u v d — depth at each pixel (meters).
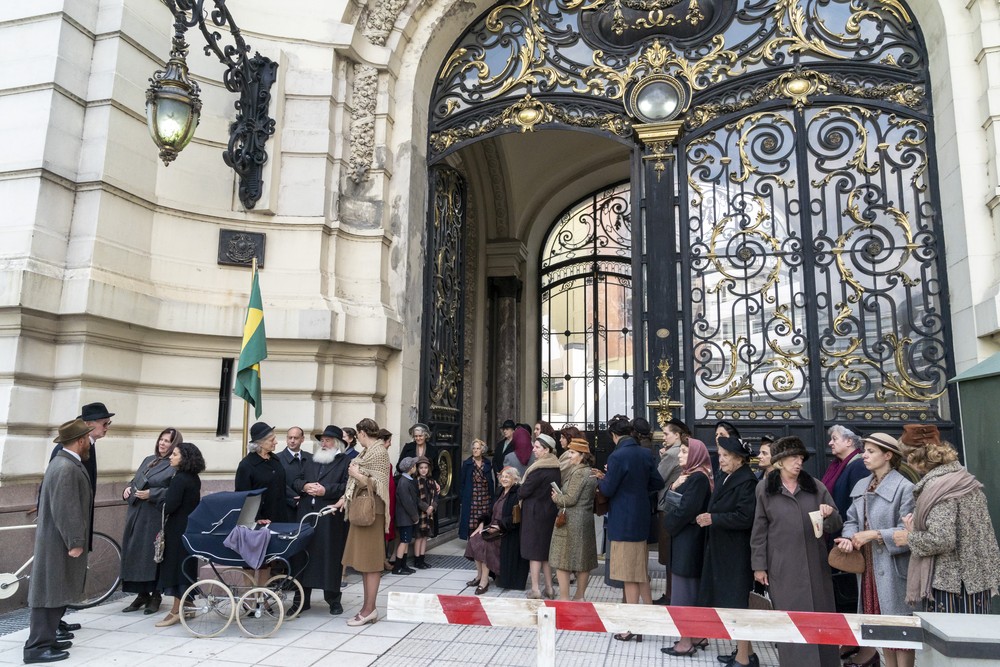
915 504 3.76
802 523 4.10
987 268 6.61
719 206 7.81
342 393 7.91
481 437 13.22
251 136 7.75
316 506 5.86
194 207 7.56
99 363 6.50
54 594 4.45
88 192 6.66
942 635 2.68
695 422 7.46
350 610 5.88
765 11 7.99
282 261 7.83
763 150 7.80
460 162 11.85
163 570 5.41
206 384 7.41
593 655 4.79
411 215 8.57
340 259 8.09
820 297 7.43
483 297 13.62
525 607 3.04
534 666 4.49
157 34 7.46
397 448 8.04
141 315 6.85
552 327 14.52
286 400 7.55
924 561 3.64
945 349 6.98
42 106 6.46
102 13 7.04
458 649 4.84
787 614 2.95
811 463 7.11
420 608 3.09
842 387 7.21
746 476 4.51
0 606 5.59
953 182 6.98
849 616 2.93
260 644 4.89
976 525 3.56
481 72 8.98
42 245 6.27
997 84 6.77
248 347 6.83
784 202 7.66
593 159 13.43
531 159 13.32
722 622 2.98
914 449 3.88
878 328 7.23
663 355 7.60
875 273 7.34
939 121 7.29
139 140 7.19
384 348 7.95
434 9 8.77
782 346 7.41
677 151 8.02
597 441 13.70
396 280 8.36
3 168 6.36
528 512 6.25
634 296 7.81
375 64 8.52
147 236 7.25
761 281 7.57
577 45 8.60
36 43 6.62
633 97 8.16
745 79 7.92
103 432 5.36
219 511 5.13
